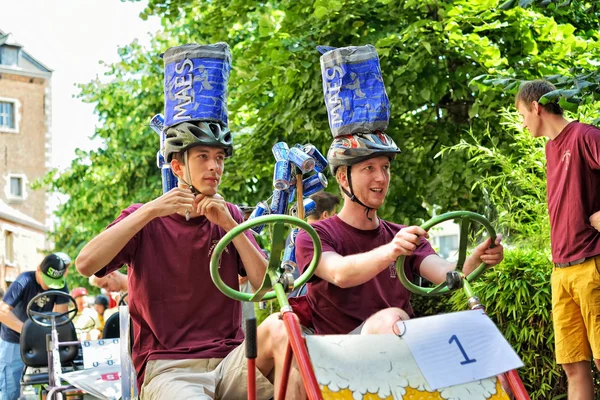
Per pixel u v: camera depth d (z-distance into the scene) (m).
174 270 4.43
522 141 7.73
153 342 4.42
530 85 5.82
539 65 9.52
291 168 5.64
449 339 3.33
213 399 4.18
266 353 3.92
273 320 3.91
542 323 6.29
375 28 11.20
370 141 4.16
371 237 4.26
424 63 10.40
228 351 4.39
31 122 51.44
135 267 4.45
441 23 10.11
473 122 10.84
